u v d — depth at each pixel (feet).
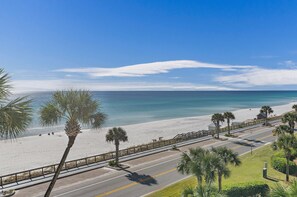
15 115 30.19
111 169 108.68
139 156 129.90
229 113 189.57
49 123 52.60
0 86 30.58
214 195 52.06
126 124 283.59
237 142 162.91
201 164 65.31
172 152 139.44
